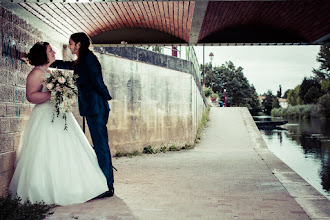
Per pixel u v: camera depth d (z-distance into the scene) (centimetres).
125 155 875
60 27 533
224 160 793
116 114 858
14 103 406
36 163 367
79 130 416
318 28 568
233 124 1612
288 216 325
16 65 413
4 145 381
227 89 6719
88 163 400
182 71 1098
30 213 318
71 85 392
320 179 725
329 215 328
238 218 320
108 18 573
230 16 553
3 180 378
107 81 829
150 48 987
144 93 941
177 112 1073
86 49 423
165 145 1019
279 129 3347
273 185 487
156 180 533
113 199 401
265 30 631
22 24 439
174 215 331
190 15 526
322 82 7556
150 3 498
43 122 382
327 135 2345
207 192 441
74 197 376
